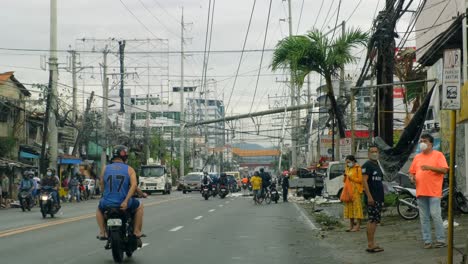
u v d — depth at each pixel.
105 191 10.95
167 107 88.00
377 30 19.72
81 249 13.52
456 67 9.51
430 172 12.34
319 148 57.56
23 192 29.48
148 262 11.59
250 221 21.66
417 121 20.73
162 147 80.94
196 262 11.65
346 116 43.50
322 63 26.41
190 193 60.50
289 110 60.31
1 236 16.33
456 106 9.48
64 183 43.19
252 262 11.73
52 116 39.03
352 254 12.81
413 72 28.89
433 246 12.62
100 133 56.34
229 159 138.75
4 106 43.75
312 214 25.38
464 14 18.06
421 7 19.77
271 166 145.38
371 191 12.77
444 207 18.33
